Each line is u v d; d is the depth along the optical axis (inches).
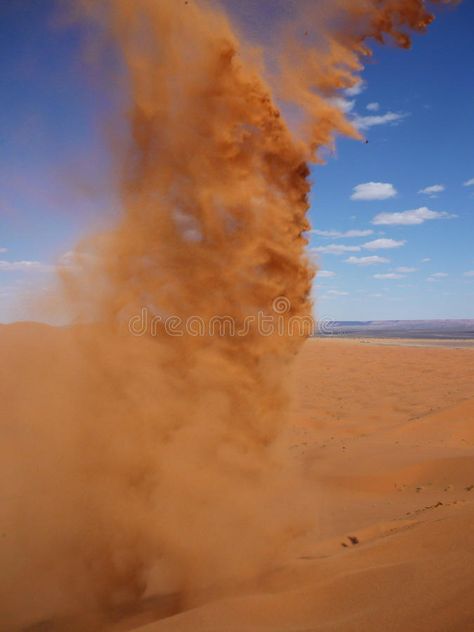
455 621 110.7
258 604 140.3
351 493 338.6
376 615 123.6
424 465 364.5
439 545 157.5
